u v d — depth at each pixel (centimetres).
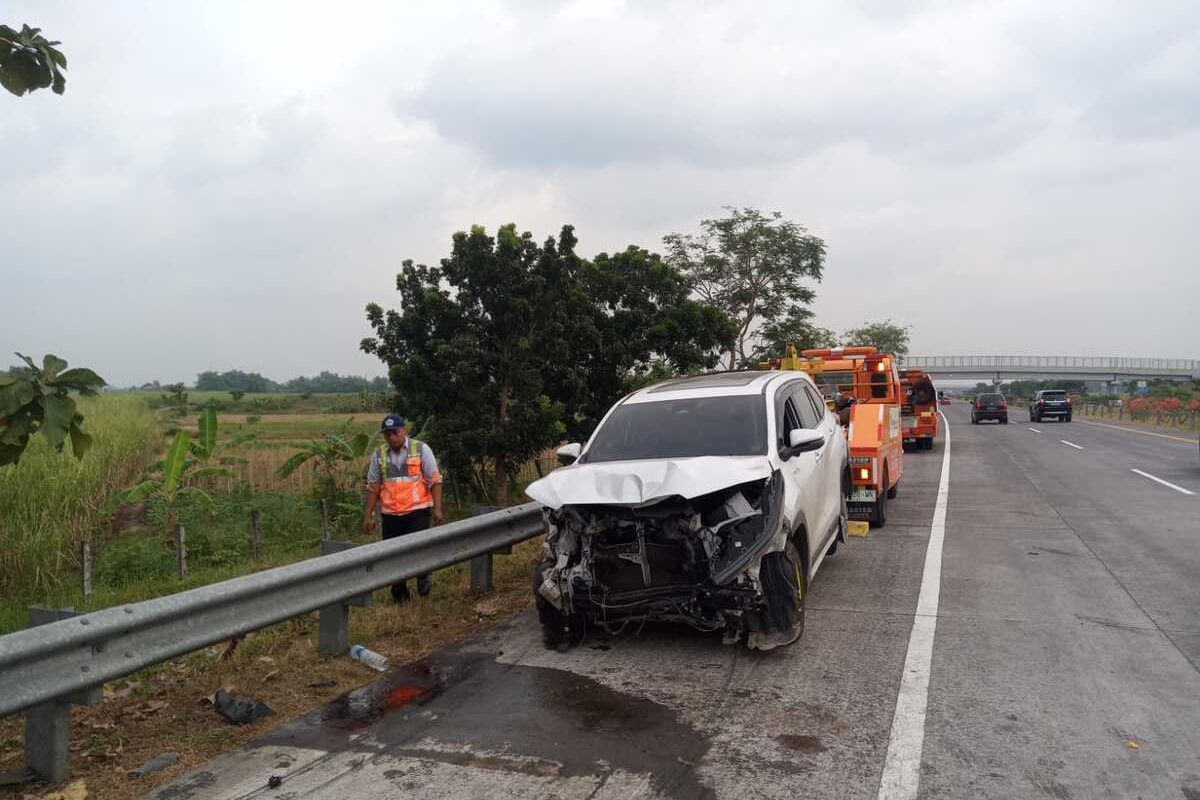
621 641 614
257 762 428
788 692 505
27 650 373
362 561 580
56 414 403
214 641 473
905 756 415
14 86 435
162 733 470
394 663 584
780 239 2997
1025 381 12975
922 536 1015
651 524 576
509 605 730
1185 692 490
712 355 1541
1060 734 436
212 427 1465
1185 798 367
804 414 770
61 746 410
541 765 414
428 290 1255
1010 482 1572
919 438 2442
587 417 1462
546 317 1291
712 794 381
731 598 550
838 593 745
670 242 3097
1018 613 668
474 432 1227
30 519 981
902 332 6041
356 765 421
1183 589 733
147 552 960
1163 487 1434
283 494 1323
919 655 566
